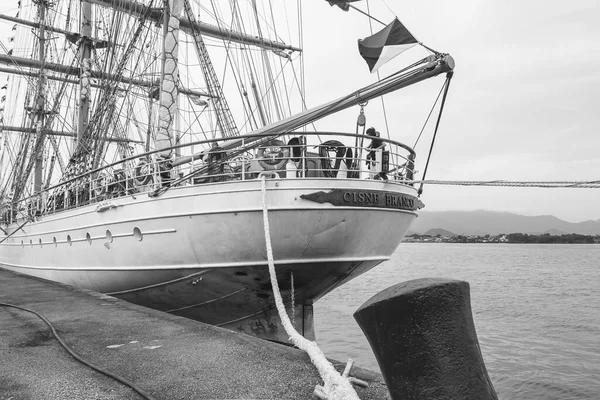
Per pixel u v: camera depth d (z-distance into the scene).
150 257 9.99
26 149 24.33
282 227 8.55
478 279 43.88
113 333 6.46
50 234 14.89
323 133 8.98
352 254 9.27
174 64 12.31
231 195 8.69
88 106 23.30
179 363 4.96
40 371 4.82
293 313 10.24
